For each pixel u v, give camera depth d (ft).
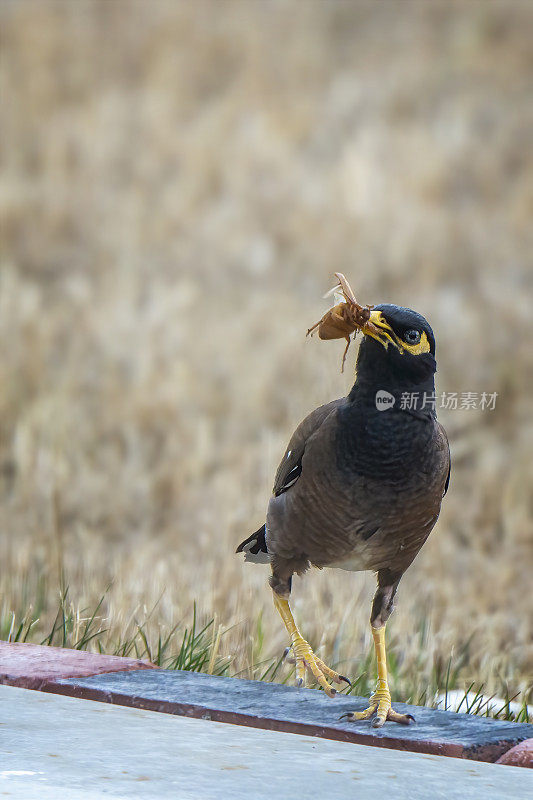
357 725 17.76
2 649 21.31
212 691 19.21
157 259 77.05
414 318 17.92
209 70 110.32
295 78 108.58
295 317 63.46
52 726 16.67
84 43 113.29
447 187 89.66
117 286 70.38
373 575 29.19
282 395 51.98
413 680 24.93
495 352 60.13
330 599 28.53
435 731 17.52
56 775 14.25
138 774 14.51
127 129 99.35
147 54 112.16
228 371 56.49
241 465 45.06
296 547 19.30
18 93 103.86
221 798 13.75
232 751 15.89
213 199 87.92
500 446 50.65
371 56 112.78
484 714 22.89
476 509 43.06
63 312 65.87
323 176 90.94
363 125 100.07
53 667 20.04
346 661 25.12
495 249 77.92
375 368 17.99
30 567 30.66
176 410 52.60
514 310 66.28
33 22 115.55
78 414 51.75
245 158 93.81
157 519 41.27
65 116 101.19
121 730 16.67
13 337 59.98
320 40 116.06
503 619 31.83
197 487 43.75
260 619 25.31
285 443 46.01
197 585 29.37
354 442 17.99
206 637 24.35
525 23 115.65
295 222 81.56
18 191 86.69
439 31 116.78
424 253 75.66
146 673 20.13
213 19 118.83
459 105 102.94
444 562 37.22
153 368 57.00
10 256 77.41
